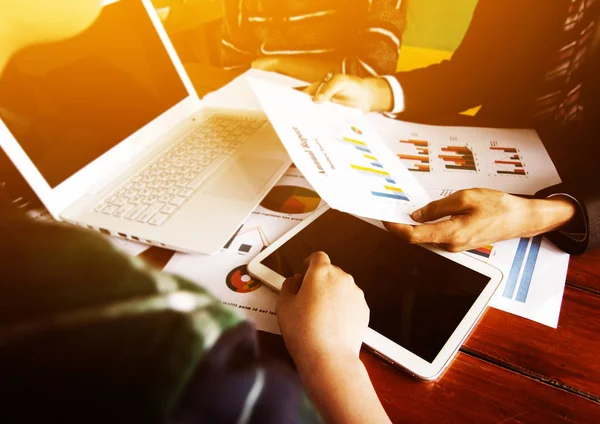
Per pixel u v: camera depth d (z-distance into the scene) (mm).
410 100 800
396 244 493
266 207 585
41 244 145
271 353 384
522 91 821
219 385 144
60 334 125
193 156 667
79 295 135
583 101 747
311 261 432
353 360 339
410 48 1108
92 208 568
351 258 477
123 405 122
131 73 661
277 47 1100
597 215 464
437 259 468
